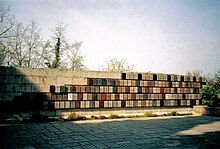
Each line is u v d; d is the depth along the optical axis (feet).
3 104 27.48
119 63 85.51
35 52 71.56
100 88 33.58
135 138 21.08
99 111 33.58
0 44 63.31
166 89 39.55
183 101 41.34
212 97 41.75
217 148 18.24
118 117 34.22
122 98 35.22
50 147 17.26
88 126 26.53
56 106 30.40
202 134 23.65
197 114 41.52
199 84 43.60
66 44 75.66
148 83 37.76
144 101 37.19
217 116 38.73
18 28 68.18
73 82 31.71
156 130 25.25
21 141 18.84
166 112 39.58
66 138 20.29
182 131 25.05
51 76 30.35
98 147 17.66
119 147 17.84
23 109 28.48
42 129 24.06
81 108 32.30
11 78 28.04
